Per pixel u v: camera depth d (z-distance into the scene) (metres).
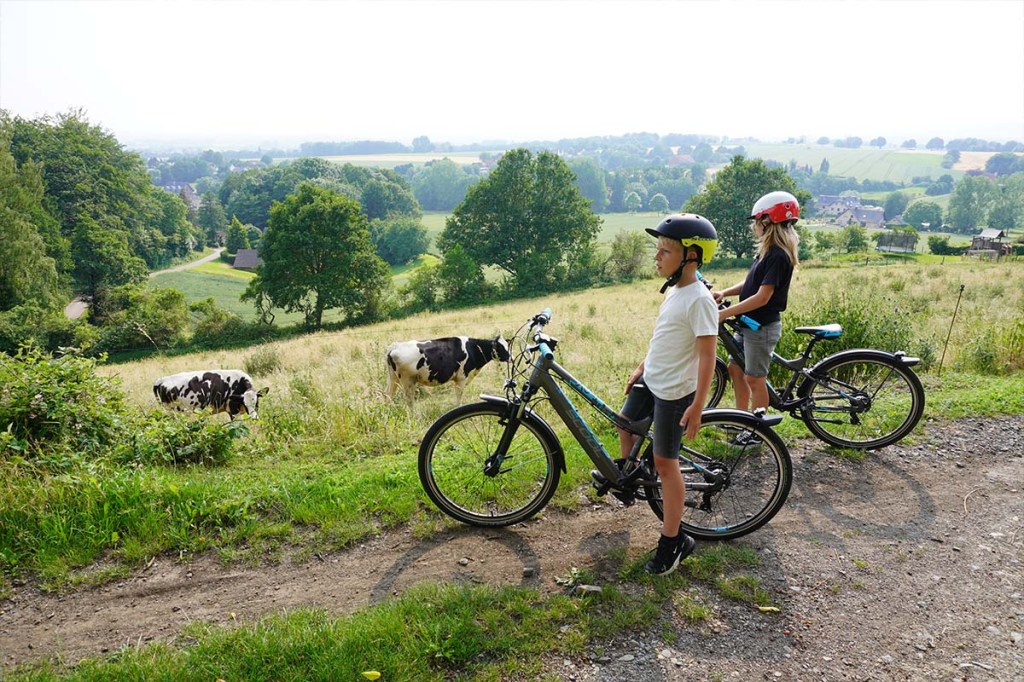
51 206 57.56
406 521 4.15
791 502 4.35
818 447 5.16
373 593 3.49
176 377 9.50
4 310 40.44
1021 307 13.98
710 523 4.01
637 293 37.25
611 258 56.03
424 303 47.56
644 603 3.31
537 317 3.85
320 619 3.19
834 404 5.20
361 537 3.99
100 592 3.57
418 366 10.31
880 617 3.27
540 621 3.17
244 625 3.18
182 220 90.62
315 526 4.13
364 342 20.31
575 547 3.84
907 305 16.19
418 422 6.94
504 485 4.29
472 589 3.36
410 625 3.09
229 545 3.94
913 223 157.00
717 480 3.85
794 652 3.03
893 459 4.98
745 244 65.81
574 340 15.28
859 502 4.37
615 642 3.06
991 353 7.98
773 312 4.60
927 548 3.84
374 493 4.39
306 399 9.11
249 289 43.62
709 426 3.97
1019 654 3.02
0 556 3.75
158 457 5.46
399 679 2.80
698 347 3.16
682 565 3.63
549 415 6.59
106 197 63.50
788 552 3.80
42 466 4.77
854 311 8.29
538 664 2.91
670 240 3.19
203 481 4.75
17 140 61.81
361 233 43.88
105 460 5.02
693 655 3.00
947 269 30.94
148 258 74.75
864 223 156.25
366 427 6.66
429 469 4.02
